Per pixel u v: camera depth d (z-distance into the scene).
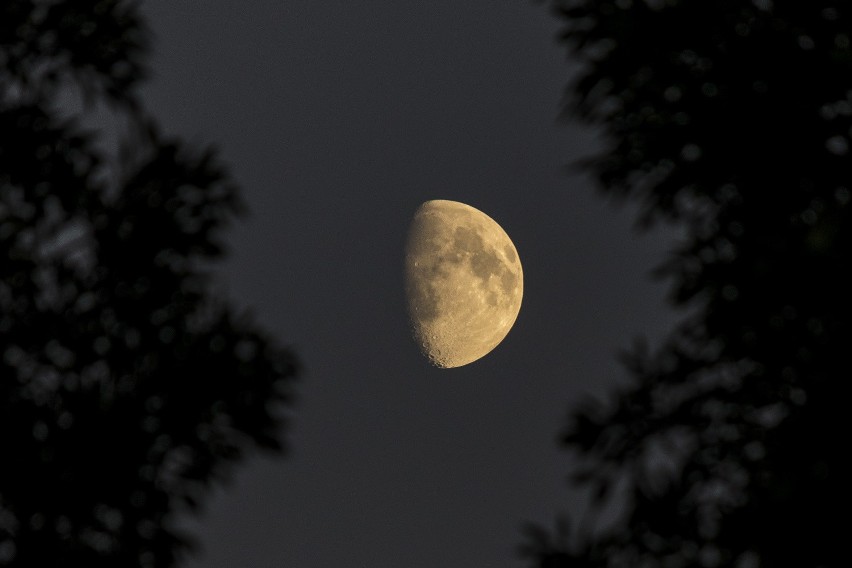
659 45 29.78
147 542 27.44
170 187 29.69
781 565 24.86
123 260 28.83
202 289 29.69
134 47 30.97
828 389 25.48
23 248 28.42
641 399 29.42
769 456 26.28
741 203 29.77
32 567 26.56
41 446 26.78
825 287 25.48
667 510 27.64
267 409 28.88
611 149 30.77
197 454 28.38
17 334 27.77
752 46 29.05
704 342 28.94
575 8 30.72
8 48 29.72
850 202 25.05
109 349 28.27
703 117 29.45
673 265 29.42
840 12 28.67
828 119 28.81
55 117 29.31
